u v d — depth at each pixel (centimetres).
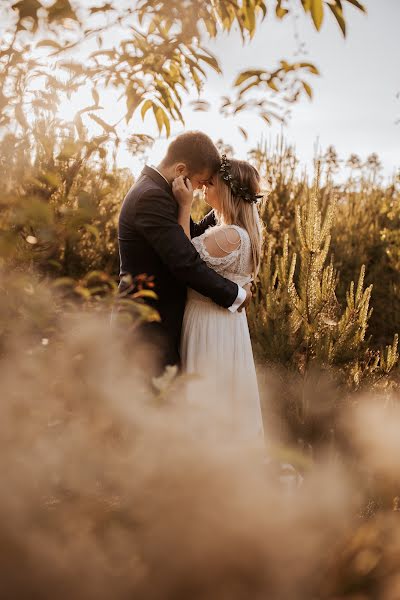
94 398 77
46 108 100
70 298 105
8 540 55
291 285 273
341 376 256
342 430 228
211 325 221
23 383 77
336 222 520
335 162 551
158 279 218
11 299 82
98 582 53
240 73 107
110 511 63
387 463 79
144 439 69
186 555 52
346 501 65
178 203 221
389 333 463
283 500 60
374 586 58
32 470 66
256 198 228
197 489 59
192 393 195
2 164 94
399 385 259
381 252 516
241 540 52
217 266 220
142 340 212
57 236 86
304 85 107
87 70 102
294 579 53
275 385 258
